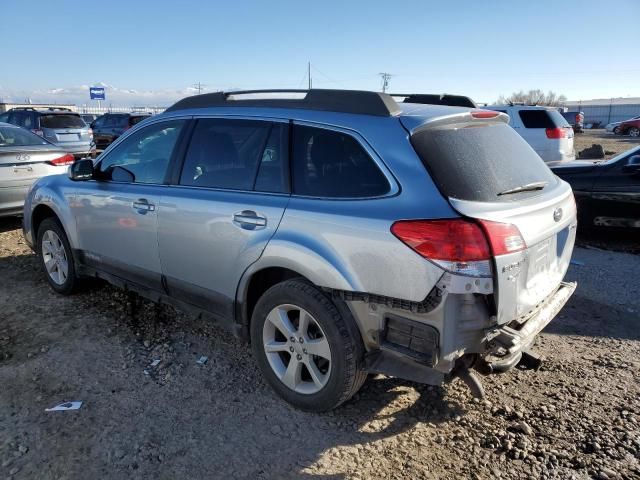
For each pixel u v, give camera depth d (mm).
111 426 3062
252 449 2889
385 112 2877
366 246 2695
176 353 3941
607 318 4648
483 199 2609
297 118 3188
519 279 2656
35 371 3641
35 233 5277
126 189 4094
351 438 2990
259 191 3266
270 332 3277
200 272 3566
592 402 3316
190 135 3762
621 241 7398
